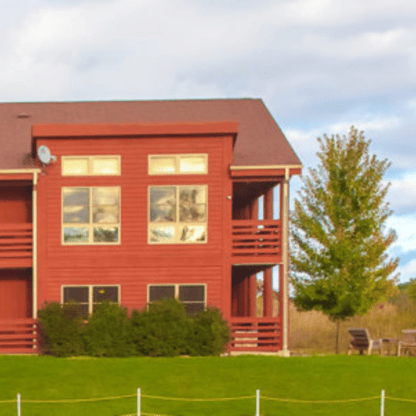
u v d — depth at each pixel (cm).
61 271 2527
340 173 2822
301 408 1605
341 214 2786
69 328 2355
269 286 2677
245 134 2809
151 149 2539
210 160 2531
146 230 2530
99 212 2538
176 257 2520
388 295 2780
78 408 1602
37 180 2536
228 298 2508
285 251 2516
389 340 2598
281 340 2498
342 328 3372
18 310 2744
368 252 2759
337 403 1650
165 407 1617
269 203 2742
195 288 2519
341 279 2725
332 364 2130
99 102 3212
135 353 2359
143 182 2536
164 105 3141
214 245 2523
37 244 2534
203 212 2531
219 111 3058
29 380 1875
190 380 1889
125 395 1727
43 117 3031
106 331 2356
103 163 2544
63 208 2542
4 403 1638
